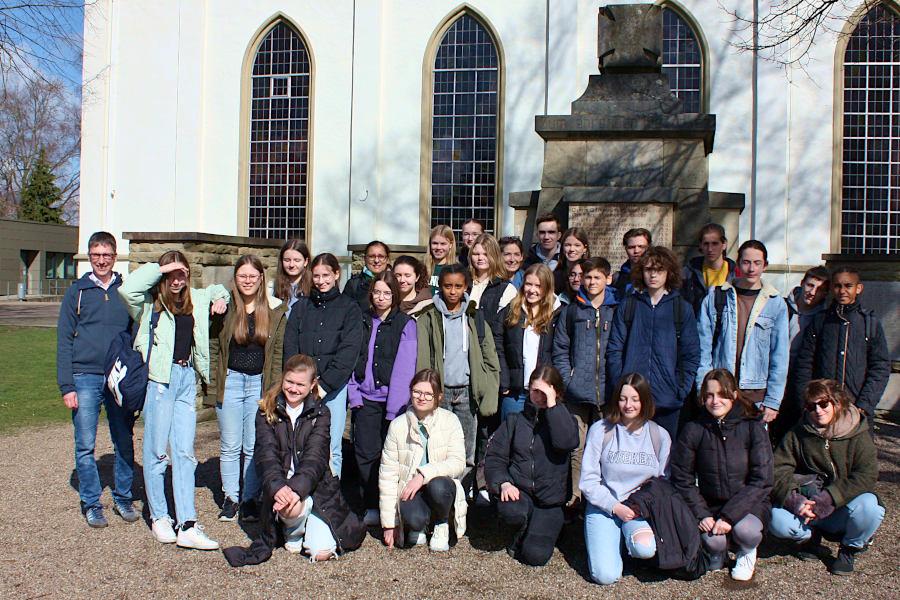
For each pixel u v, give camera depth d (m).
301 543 5.32
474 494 6.26
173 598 4.52
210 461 7.95
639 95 9.08
